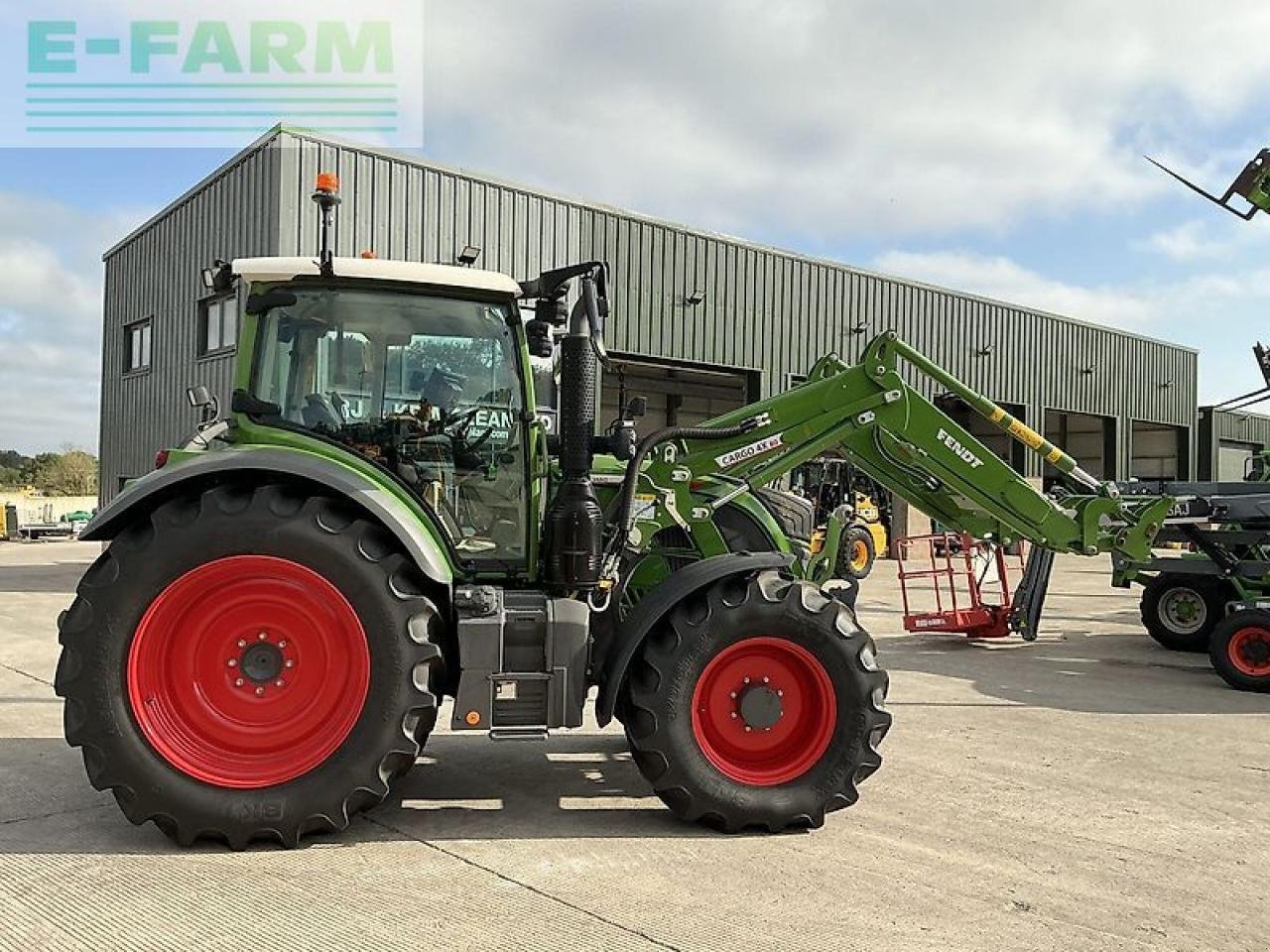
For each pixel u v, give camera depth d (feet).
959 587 52.16
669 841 13.10
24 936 10.12
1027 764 17.34
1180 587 30.99
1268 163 29.35
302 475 12.66
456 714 13.02
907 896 11.38
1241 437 112.88
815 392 17.43
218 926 10.36
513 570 14.38
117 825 13.44
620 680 13.12
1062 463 19.98
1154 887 11.80
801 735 13.87
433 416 14.48
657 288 56.90
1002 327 78.54
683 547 17.78
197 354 51.67
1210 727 20.43
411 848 12.71
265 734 12.67
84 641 12.27
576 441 13.69
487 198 49.21
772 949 9.96
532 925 10.43
